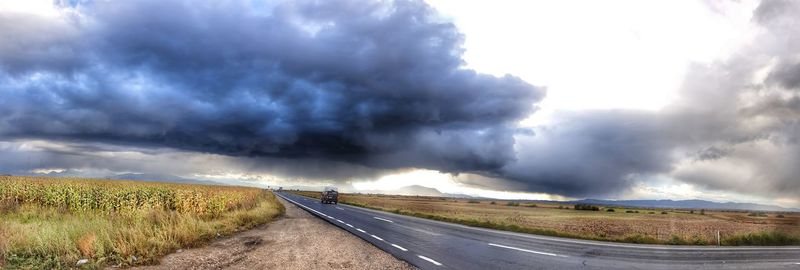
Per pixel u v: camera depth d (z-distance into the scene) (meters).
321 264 10.94
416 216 39.16
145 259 9.97
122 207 20.47
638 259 14.05
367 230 21.27
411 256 12.70
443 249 14.66
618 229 31.66
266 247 13.87
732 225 43.47
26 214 18.05
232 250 12.80
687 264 13.21
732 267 12.80
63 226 11.97
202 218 21.05
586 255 14.60
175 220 15.74
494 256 13.32
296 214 33.56
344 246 14.70
